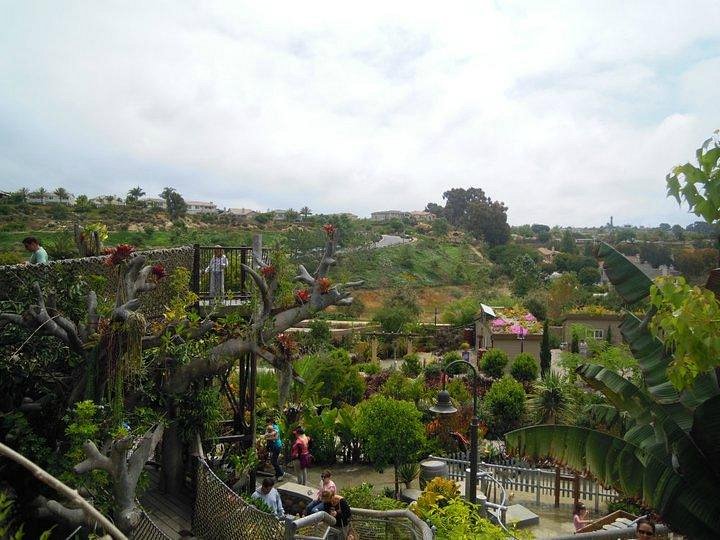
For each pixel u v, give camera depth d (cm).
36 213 6047
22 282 814
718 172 553
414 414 1628
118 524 716
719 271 664
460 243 10381
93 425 732
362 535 938
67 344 812
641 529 686
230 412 1474
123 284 854
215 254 1239
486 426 2139
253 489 1212
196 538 941
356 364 3434
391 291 6738
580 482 1661
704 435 615
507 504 1499
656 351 755
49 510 711
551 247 13150
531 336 3238
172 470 1101
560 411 2011
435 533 859
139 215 7650
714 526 638
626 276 784
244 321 1085
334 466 1875
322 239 7338
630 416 780
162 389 1012
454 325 4722
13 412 784
